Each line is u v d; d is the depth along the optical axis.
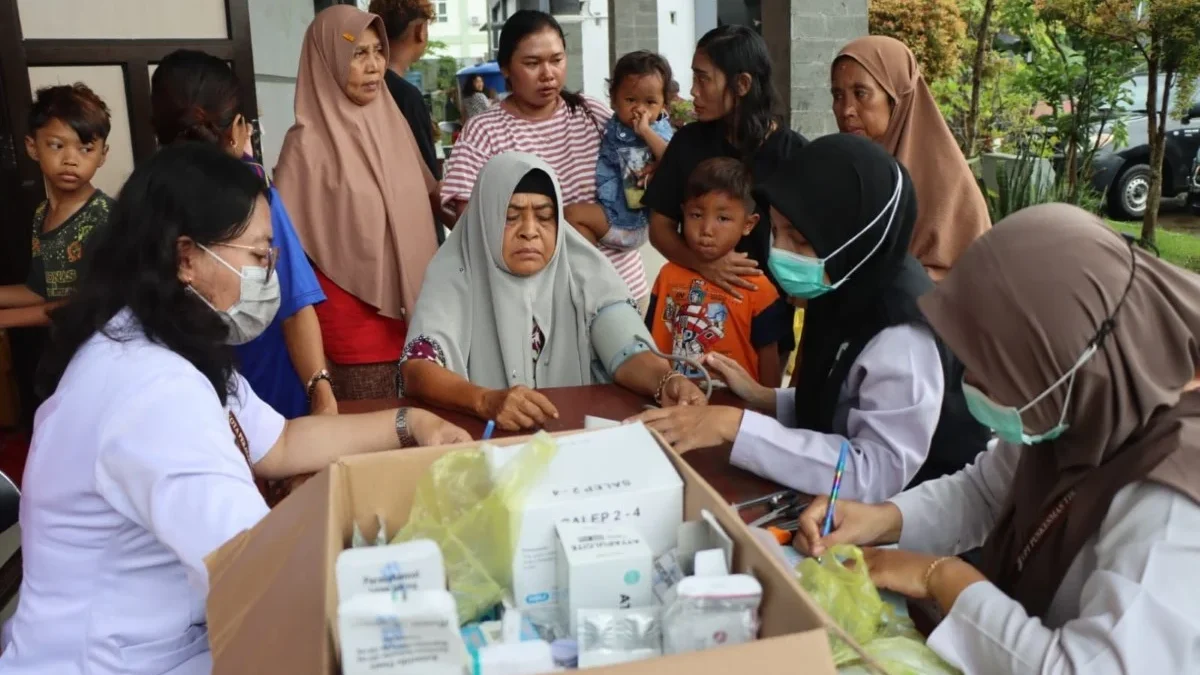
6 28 3.22
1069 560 1.16
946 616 1.15
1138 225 7.71
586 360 2.26
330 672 0.71
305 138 2.71
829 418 1.65
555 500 0.92
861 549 1.27
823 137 1.62
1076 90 5.89
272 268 1.42
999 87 6.82
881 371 1.51
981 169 5.73
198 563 1.13
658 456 1.01
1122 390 1.08
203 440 1.18
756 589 0.76
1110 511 1.10
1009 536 1.34
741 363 2.59
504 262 2.12
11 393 3.46
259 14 5.28
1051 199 5.21
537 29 2.91
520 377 2.18
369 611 0.69
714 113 2.76
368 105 2.78
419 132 3.52
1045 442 1.25
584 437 1.04
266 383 2.38
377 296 2.71
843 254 1.54
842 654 1.03
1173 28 5.12
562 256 2.22
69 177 2.62
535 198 2.10
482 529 0.93
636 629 0.79
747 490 1.59
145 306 1.26
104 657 1.26
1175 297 1.09
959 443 1.62
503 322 2.15
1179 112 5.68
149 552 1.27
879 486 1.51
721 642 0.76
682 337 2.59
